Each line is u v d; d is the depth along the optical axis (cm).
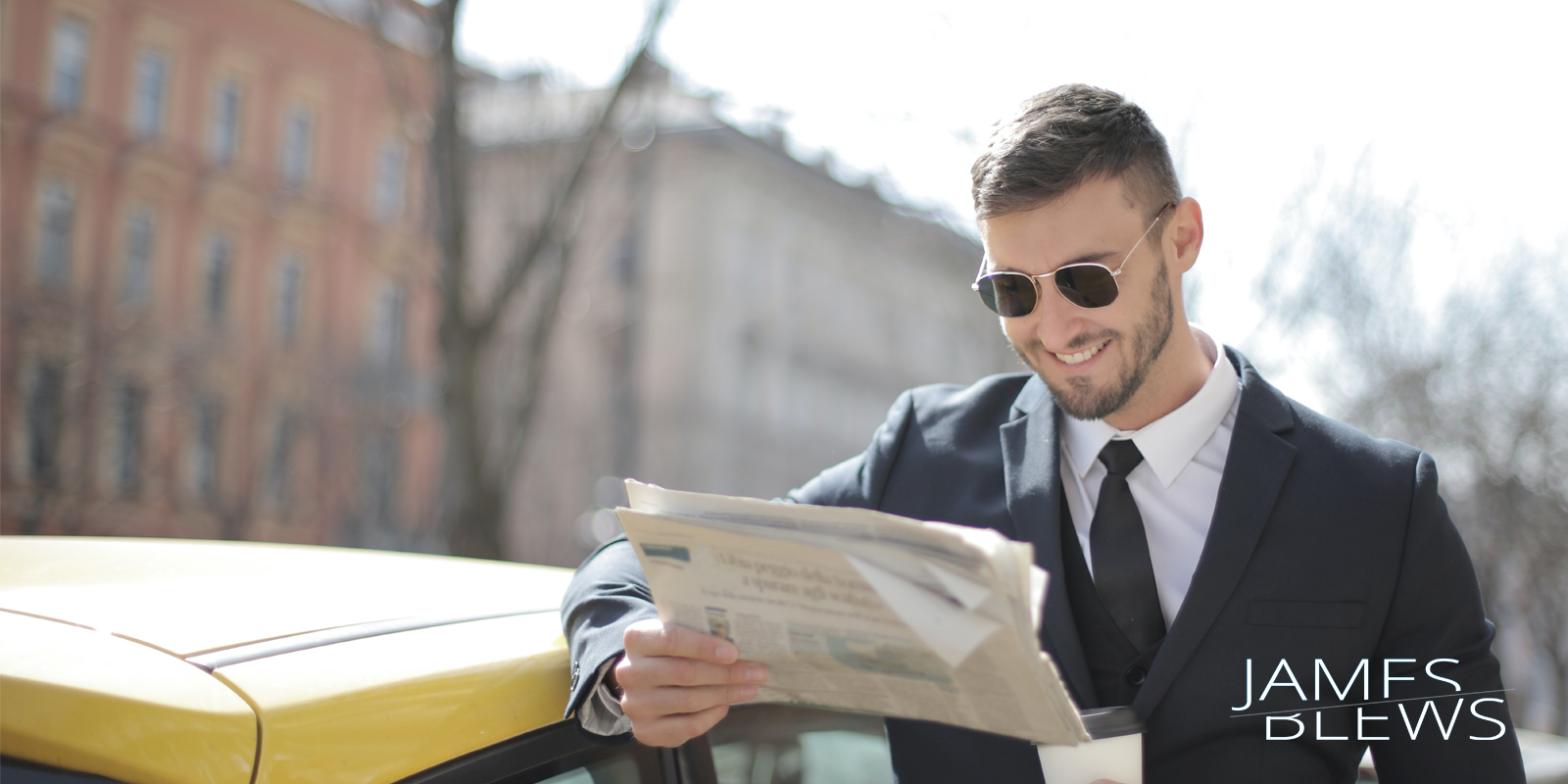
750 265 3272
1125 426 155
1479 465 1594
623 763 142
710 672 124
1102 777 129
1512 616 1711
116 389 2031
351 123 2652
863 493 166
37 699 108
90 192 2298
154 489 2106
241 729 108
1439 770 142
